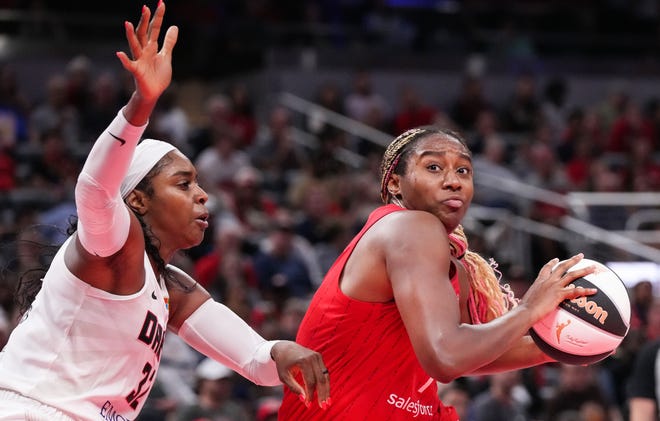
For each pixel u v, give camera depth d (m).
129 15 28.45
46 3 27.97
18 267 9.62
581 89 29.64
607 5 32.94
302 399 5.84
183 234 5.96
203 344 6.50
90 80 24.16
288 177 21.83
